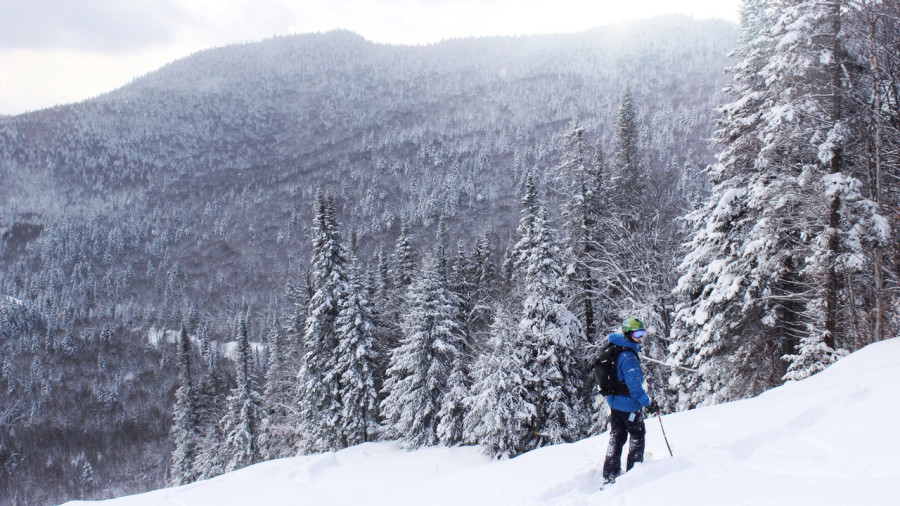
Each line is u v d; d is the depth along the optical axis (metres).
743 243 14.79
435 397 29.84
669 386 19.05
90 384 144.12
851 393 6.41
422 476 20.38
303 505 12.02
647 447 6.77
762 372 15.83
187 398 50.25
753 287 14.21
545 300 22.55
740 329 15.51
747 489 4.44
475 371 24.72
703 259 16.44
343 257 34.75
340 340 34.22
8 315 170.12
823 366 12.15
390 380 31.69
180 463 48.53
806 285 14.09
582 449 7.39
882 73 12.66
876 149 12.76
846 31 12.74
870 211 12.17
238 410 44.09
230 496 12.27
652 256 21.20
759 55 15.25
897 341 9.28
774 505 3.97
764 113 13.73
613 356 5.88
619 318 23.00
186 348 51.91
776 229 13.71
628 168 27.44
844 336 14.66
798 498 4.01
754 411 7.36
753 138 14.86
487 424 22.36
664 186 23.75
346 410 32.81
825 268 12.79
